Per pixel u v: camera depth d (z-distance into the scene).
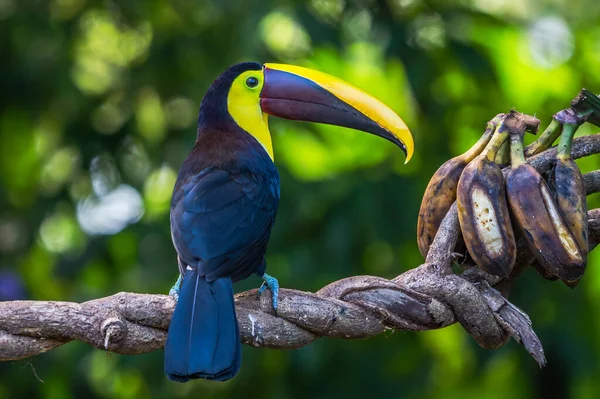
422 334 12.49
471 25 12.77
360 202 11.64
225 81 8.13
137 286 12.60
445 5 12.58
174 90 14.09
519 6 14.60
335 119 7.87
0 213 14.74
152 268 12.67
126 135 14.22
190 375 5.35
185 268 6.44
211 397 12.91
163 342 5.64
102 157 14.22
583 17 14.52
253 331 5.73
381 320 5.82
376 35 12.36
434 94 12.40
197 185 6.84
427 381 12.37
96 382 13.16
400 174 11.90
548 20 14.12
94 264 13.31
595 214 6.38
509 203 6.02
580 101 6.16
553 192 6.16
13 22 14.16
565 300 11.91
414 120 12.45
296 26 12.86
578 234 5.95
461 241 6.28
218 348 5.46
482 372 12.49
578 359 11.88
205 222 6.53
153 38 14.02
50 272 13.78
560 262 5.86
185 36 13.76
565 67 13.20
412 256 12.03
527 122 6.19
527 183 5.95
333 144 12.64
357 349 12.26
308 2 12.36
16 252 14.20
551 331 11.88
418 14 12.53
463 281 5.91
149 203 13.98
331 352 12.15
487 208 5.96
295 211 11.93
